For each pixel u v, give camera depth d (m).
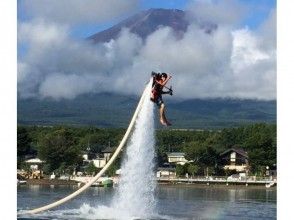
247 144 101.81
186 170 101.75
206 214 42.16
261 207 49.94
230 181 94.38
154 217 36.47
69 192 67.62
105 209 36.97
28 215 34.38
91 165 101.62
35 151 107.94
